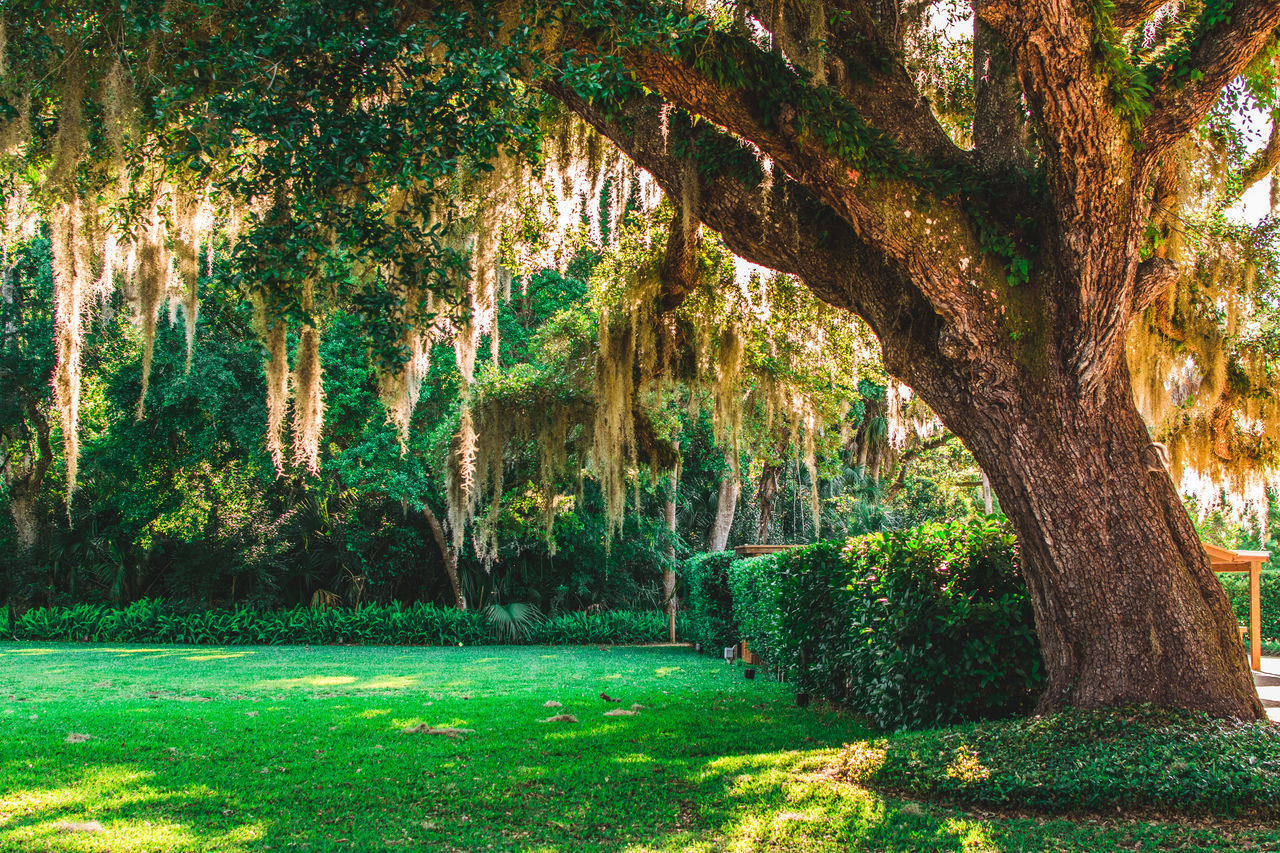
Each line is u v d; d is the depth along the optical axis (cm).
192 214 673
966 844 387
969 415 573
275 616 1912
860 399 1366
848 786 491
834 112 526
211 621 1881
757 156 625
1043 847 382
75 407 585
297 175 514
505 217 743
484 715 798
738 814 442
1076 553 536
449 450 1180
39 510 1961
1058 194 515
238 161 538
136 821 435
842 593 795
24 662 1384
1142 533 534
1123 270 522
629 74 566
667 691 1012
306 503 1870
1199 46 511
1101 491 536
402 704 878
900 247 544
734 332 919
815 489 1032
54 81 574
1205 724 489
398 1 529
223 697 939
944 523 687
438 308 703
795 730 706
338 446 1833
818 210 623
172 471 1830
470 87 512
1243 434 882
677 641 2050
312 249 532
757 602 1156
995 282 546
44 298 1861
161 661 1421
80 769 552
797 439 1047
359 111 519
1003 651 613
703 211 648
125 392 1752
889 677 661
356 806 468
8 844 391
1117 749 471
